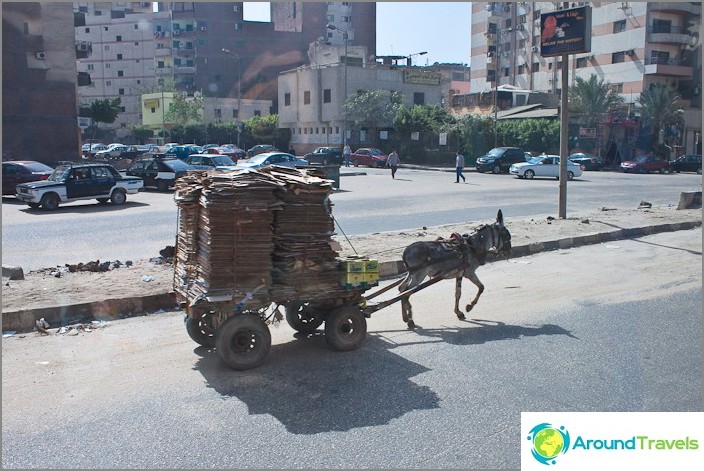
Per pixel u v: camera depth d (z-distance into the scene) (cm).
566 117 1766
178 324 851
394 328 831
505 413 559
